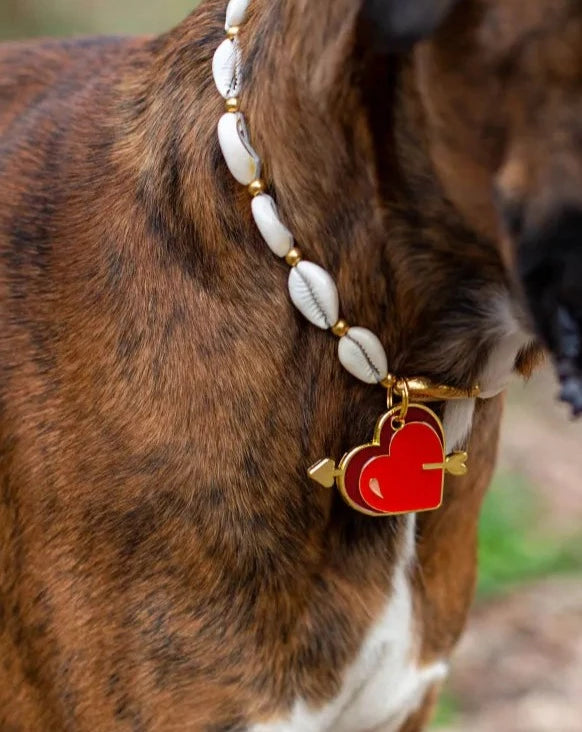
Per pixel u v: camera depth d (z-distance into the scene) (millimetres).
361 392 780
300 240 766
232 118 770
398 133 745
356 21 730
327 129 751
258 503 781
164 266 782
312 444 780
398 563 813
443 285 766
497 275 758
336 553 799
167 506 778
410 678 834
